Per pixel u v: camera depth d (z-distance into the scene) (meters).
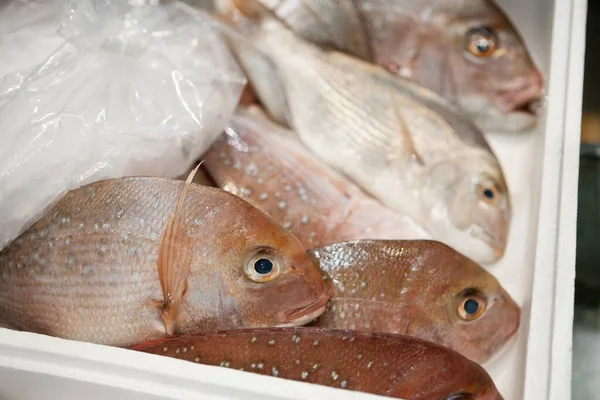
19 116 0.65
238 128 0.71
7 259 0.62
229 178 0.69
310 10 0.76
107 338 0.61
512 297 0.69
